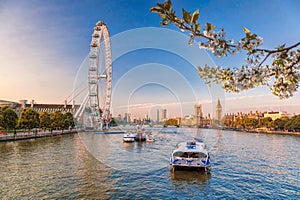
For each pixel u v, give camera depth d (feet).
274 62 13.01
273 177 85.20
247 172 92.53
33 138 229.25
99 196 62.08
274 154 141.08
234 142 222.89
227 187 73.00
